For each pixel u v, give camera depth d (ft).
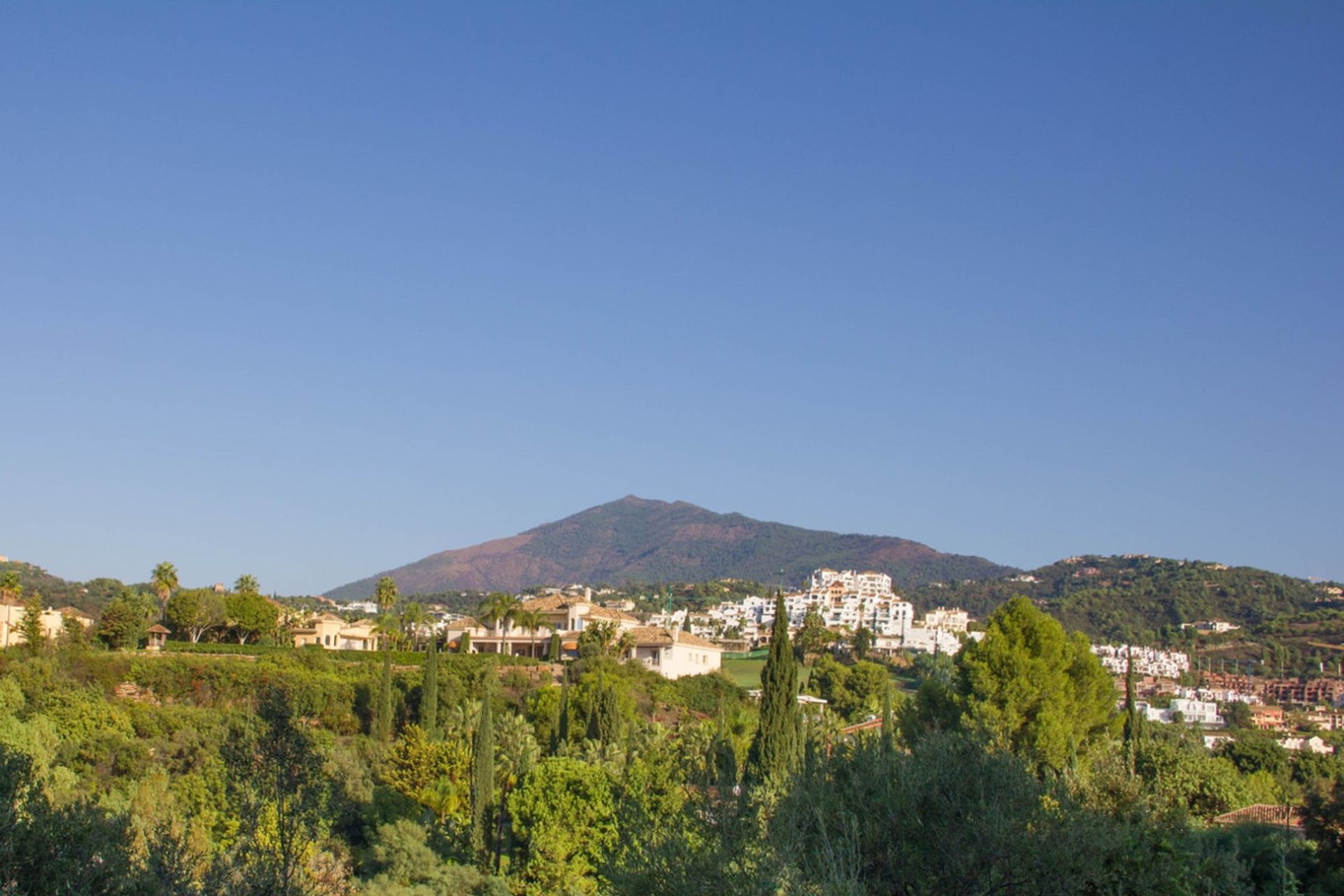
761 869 63.26
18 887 85.46
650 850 66.95
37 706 254.06
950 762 76.74
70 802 98.58
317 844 108.88
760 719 206.39
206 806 179.83
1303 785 261.24
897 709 232.32
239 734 105.19
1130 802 89.97
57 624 383.04
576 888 184.75
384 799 229.66
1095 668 222.69
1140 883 73.61
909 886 69.31
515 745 266.16
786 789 76.02
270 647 358.84
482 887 188.24
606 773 205.05
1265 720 654.12
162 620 433.89
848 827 70.64
